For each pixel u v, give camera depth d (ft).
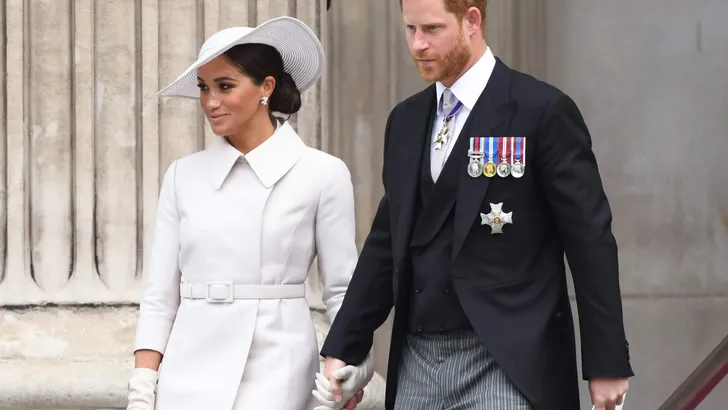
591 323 41.75
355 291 46.19
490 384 42.16
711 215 91.61
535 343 41.86
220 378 45.83
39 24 62.80
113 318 62.03
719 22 91.91
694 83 92.22
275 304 46.80
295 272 47.47
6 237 62.44
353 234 48.49
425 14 42.83
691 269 91.71
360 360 46.16
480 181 42.86
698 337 91.20
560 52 93.71
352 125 85.40
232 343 46.29
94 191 62.64
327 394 45.34
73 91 62.85
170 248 47.98
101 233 62.54
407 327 44.73
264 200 47.06
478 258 42.80
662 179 92.53
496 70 44.01
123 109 62.69
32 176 62.69
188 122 63.26
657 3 92.79
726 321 90.84
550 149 42.52
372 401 62.44
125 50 62.85
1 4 62.85
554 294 43.06
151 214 62.64
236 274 46.60
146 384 46.73
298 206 47.34
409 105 45.55
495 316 42.19
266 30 46.98
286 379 46.19
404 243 44.01
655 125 92.79
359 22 85.71
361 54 85.66
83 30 62.69
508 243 42.75
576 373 43.78
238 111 46.96
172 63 63.10
